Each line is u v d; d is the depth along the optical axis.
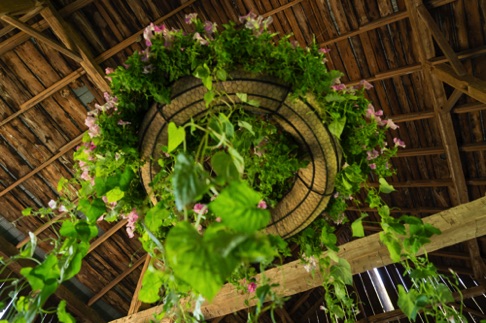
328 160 1.79
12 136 4.54
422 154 5.12
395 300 7.18
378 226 6.97
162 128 1.73
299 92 1.63
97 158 1.84
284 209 1.95
